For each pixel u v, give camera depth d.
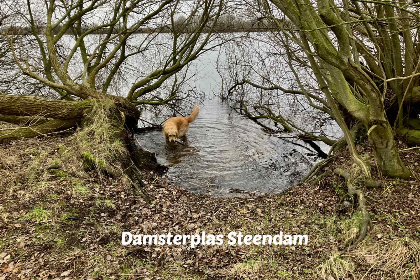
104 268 3.76
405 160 6.22
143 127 11.53
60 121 7.84
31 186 5.24
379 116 4.91
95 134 6.71
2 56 10.48
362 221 4.41
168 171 7.55
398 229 4.33
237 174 7.41
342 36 3.70
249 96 14.34
